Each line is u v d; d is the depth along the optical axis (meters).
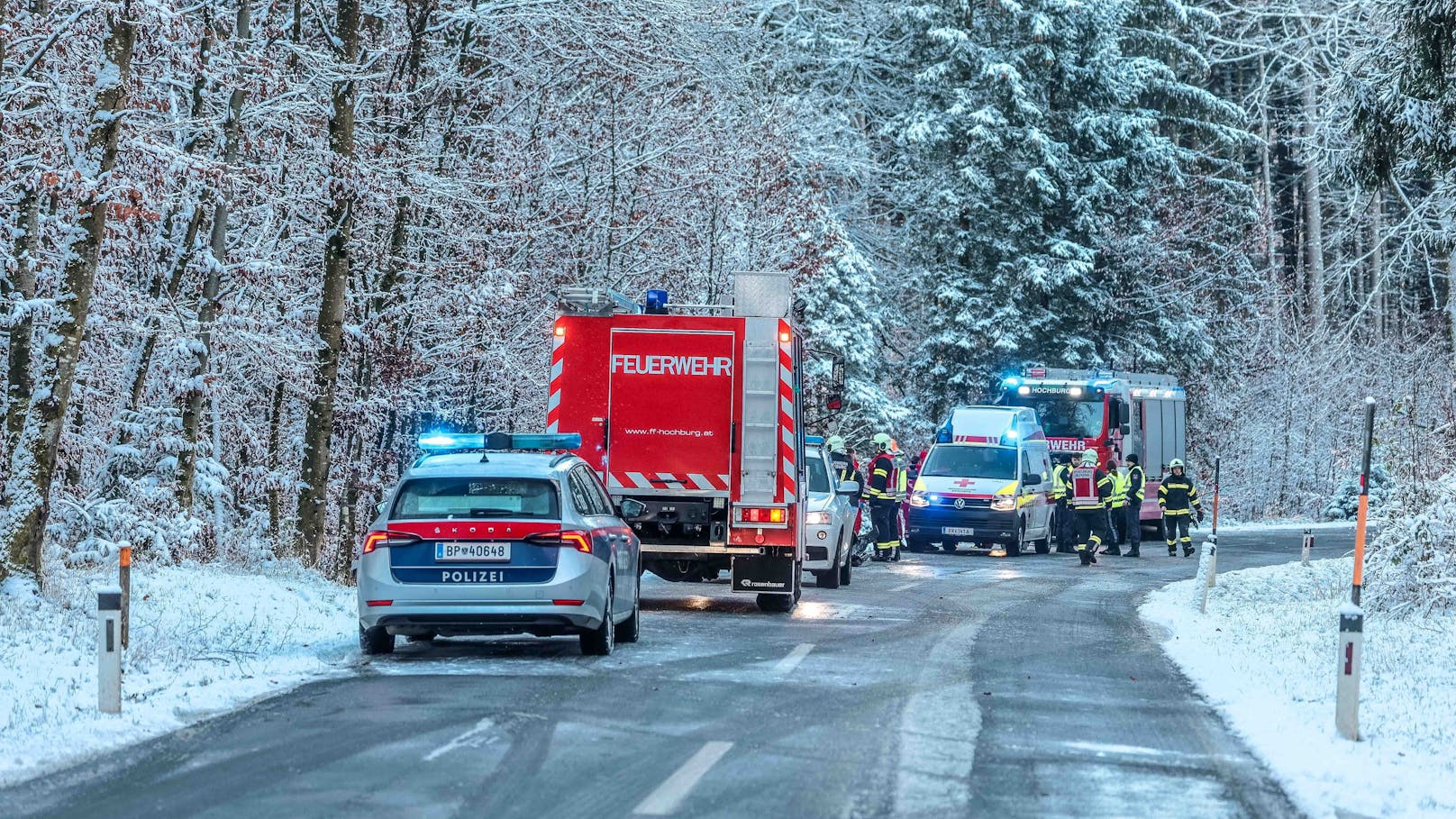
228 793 18.05
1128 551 81.44
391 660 30.09
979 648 34.19
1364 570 42.53
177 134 46.09
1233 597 52.94
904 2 115.62
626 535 33.75
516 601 29.61
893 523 69.81
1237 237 126.31
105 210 36.38
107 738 21.17
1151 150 117.25
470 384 59.22
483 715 23.30
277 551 50.53
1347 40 110.75
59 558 41.25
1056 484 73.81
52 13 38.41
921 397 117.19
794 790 18.50
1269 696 27.55
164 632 31.75
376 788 18.30
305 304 55.12
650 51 61.25
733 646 33.34
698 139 64.94
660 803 17.72
